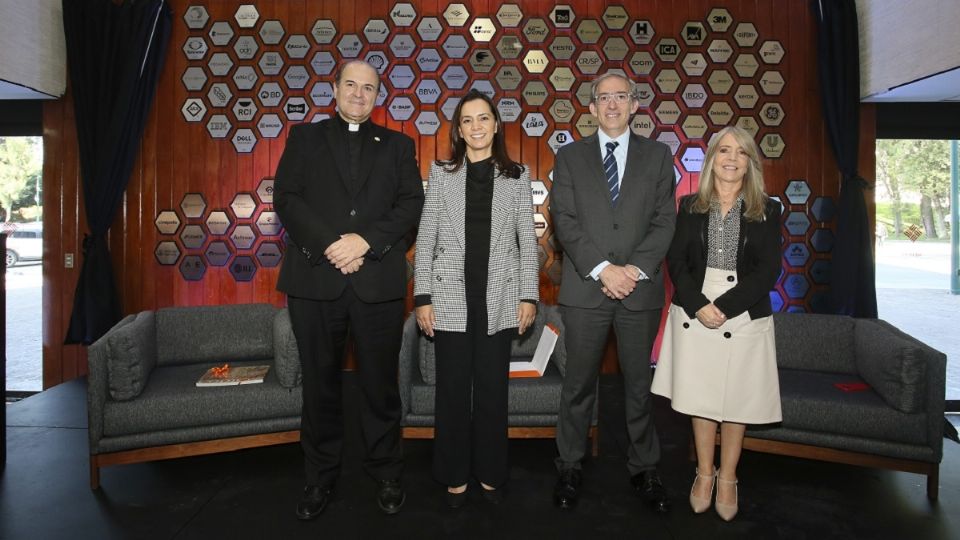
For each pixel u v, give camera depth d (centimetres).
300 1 397
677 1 400
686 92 401
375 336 199
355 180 199
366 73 196
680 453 273
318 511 206
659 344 418
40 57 374
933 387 224
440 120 399
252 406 246
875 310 382
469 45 397
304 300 197
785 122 403
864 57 388
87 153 385
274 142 400
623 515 210
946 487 237
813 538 196
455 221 201
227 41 397
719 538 195
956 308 415
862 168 402
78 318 386
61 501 219
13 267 421
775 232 202
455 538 194
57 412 327
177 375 267
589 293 208
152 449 234
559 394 260
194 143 400
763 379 201
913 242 414
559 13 398
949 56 313
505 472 211
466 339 202
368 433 207
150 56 390
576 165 216
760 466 256
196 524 203
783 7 402
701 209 208
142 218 402
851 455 233
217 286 405
